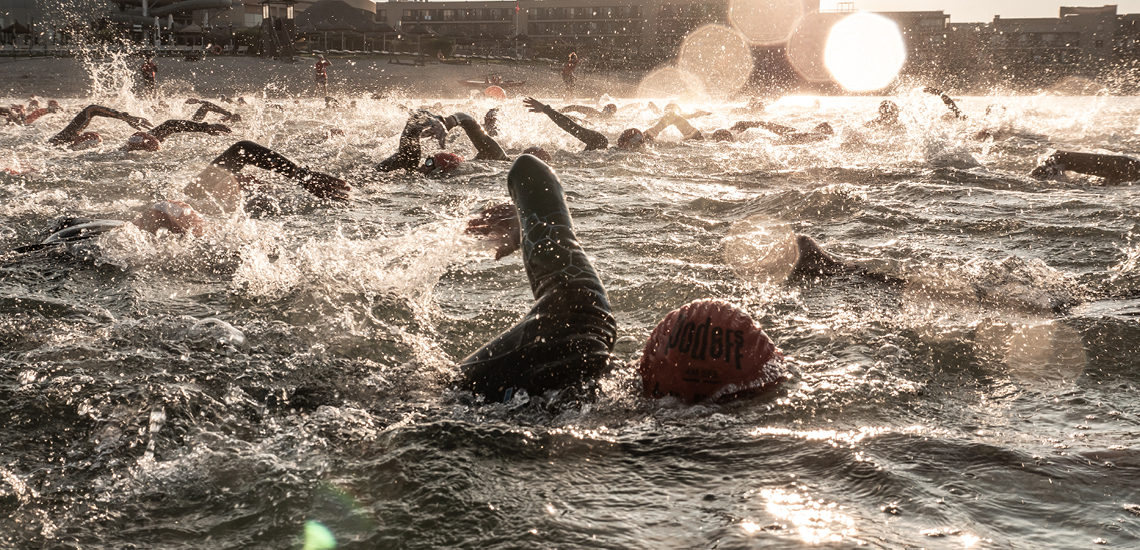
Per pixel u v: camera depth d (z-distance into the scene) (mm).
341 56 56125
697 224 6781
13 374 2975
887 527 1797
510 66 64250
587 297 2936
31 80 38094
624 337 3693
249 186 7316
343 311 4098
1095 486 2014
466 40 64188
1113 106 32594
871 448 2291
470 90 49312
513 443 2375
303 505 2021
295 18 53312
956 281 4426
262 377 3068
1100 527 1793
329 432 2518
